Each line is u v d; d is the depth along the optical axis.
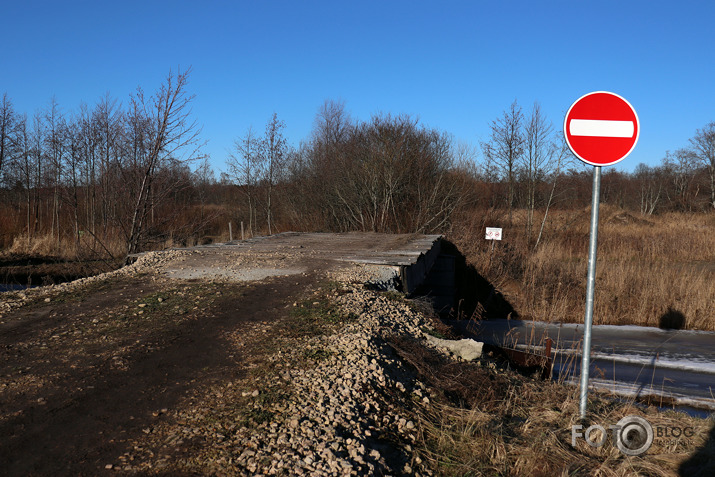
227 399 4.08
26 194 26.42
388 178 22.80
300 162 27.53
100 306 6.78
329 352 5.08
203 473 3.08
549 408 4.95
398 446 3.72
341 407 3.95
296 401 4.03
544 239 23.75
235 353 5.12
